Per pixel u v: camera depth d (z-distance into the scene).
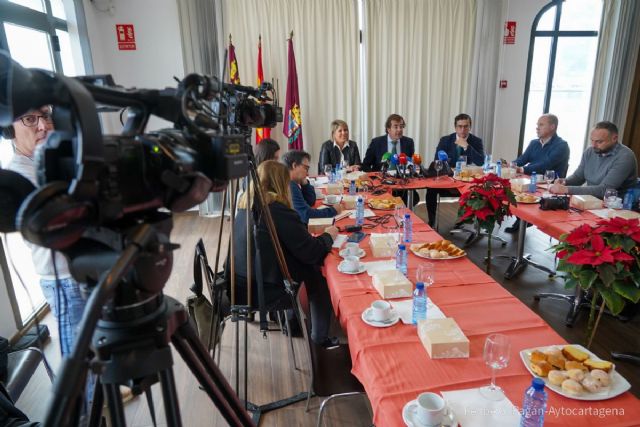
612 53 5.08
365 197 3.17
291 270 1.96
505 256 3.51
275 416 1.81
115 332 0.61
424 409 0.88
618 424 0.89
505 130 5.35
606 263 1.37
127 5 4.46
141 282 0.59
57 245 0.50
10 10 2.76
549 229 2.39
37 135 1.42
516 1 4.92
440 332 1.19
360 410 1.84
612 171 3.05
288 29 4.70
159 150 0.58
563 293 2.86
